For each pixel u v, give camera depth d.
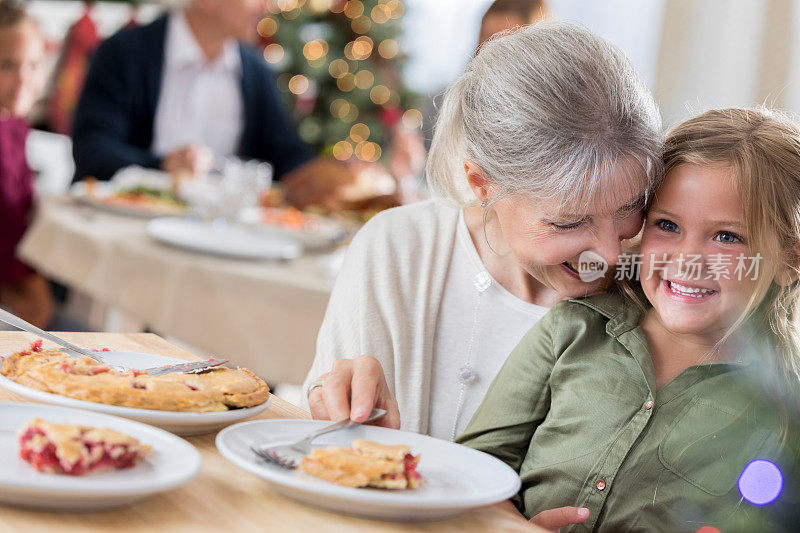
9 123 2.65
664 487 0.92
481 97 0.90
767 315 0.94
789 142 0.92
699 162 0.90
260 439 0.68
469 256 1.10
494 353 1.09
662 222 0.93
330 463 0.62
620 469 0.92
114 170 2.92
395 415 0.84
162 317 1.72
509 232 0.90
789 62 3.00
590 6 3.26
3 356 0.77
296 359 1.66
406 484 0.64
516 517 0.66
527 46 0.89
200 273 1.71
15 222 2.63
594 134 0.82
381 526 0.59
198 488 0.60
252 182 2.11
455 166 1.01
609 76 0.85
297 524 0.57
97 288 1.82
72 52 4.48
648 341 0.99
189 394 0.71
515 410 1.01
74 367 0.72
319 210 2.38
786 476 0.91
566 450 0.96
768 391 0.93
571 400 0.98
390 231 1.14
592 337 1.01
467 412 1.08
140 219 2.12
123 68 3.13
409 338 1.08
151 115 3.20
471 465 0.71
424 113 4.91
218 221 2.06
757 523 0.90
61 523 0.52
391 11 4.90
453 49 4.81
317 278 1.72
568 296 0.95
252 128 3.38
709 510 0.90
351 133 4.84
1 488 0.51
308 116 4.89
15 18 2.68
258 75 3.38
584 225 0.86
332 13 4.86
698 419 0.93
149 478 0.57
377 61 4.95
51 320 2.84
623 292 1.01
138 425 0.64
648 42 3.20
